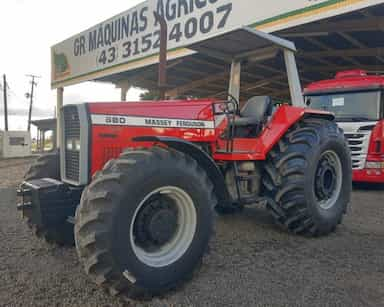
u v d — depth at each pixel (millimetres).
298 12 7223
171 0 10219
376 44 10281
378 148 6551
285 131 3627
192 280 2582
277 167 3578
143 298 2277
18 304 2182
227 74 13656
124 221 2176
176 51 10125
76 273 2646
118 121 2812
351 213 4820
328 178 3949
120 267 2148
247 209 4828
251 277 2645
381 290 2469
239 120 3631
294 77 3785
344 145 4062
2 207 4910
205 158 2750
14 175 9273
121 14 12625
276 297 2340
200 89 16844
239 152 3500
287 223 3615
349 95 7184
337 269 2816
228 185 3588
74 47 16297
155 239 2439
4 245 3271
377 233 3846
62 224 2949
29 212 2930
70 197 2783
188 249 2508
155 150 2449
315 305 2248
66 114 2877
